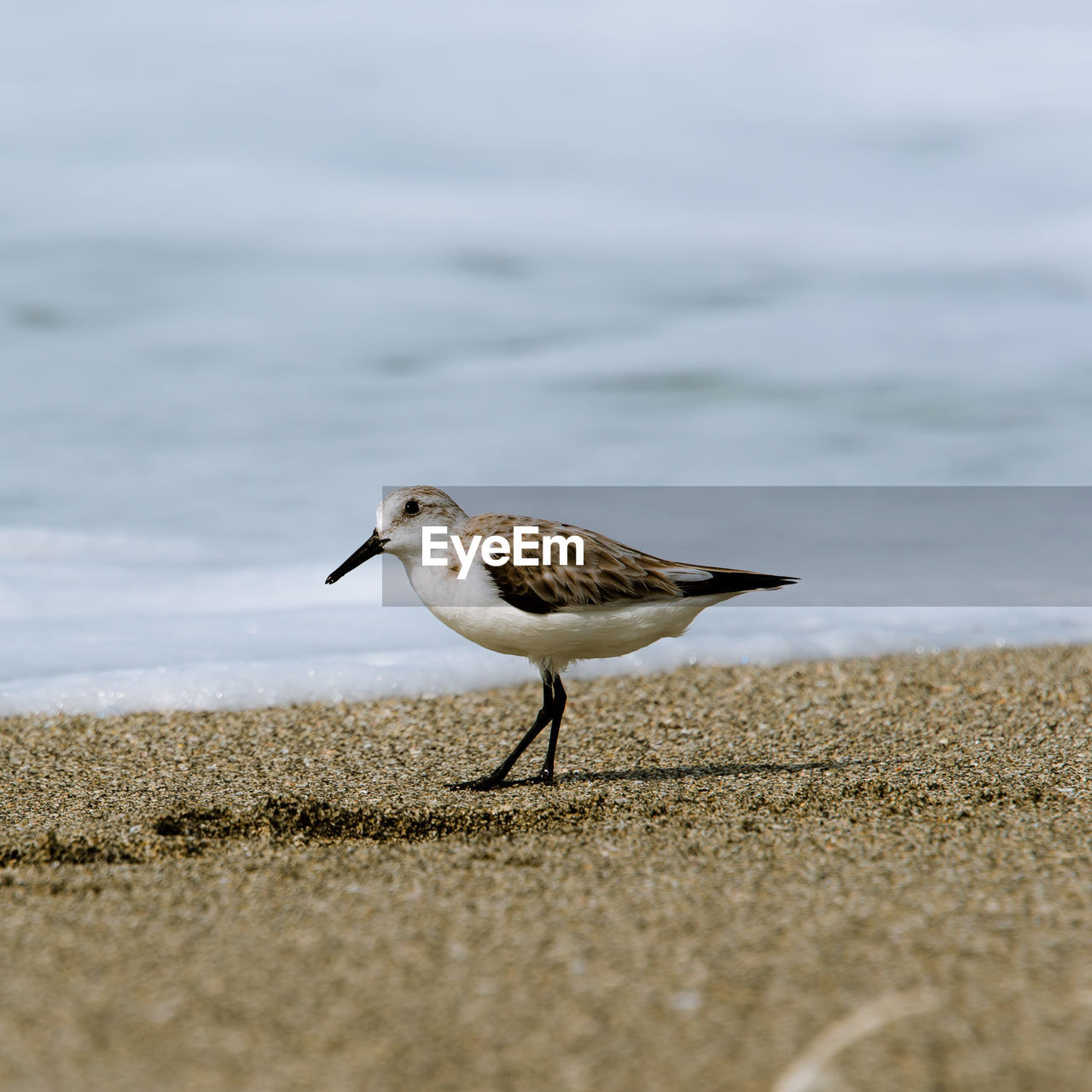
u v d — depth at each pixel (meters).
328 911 5.22
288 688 9.49
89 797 7.42
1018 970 4.52
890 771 7.76
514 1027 4.18
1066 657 10.37
